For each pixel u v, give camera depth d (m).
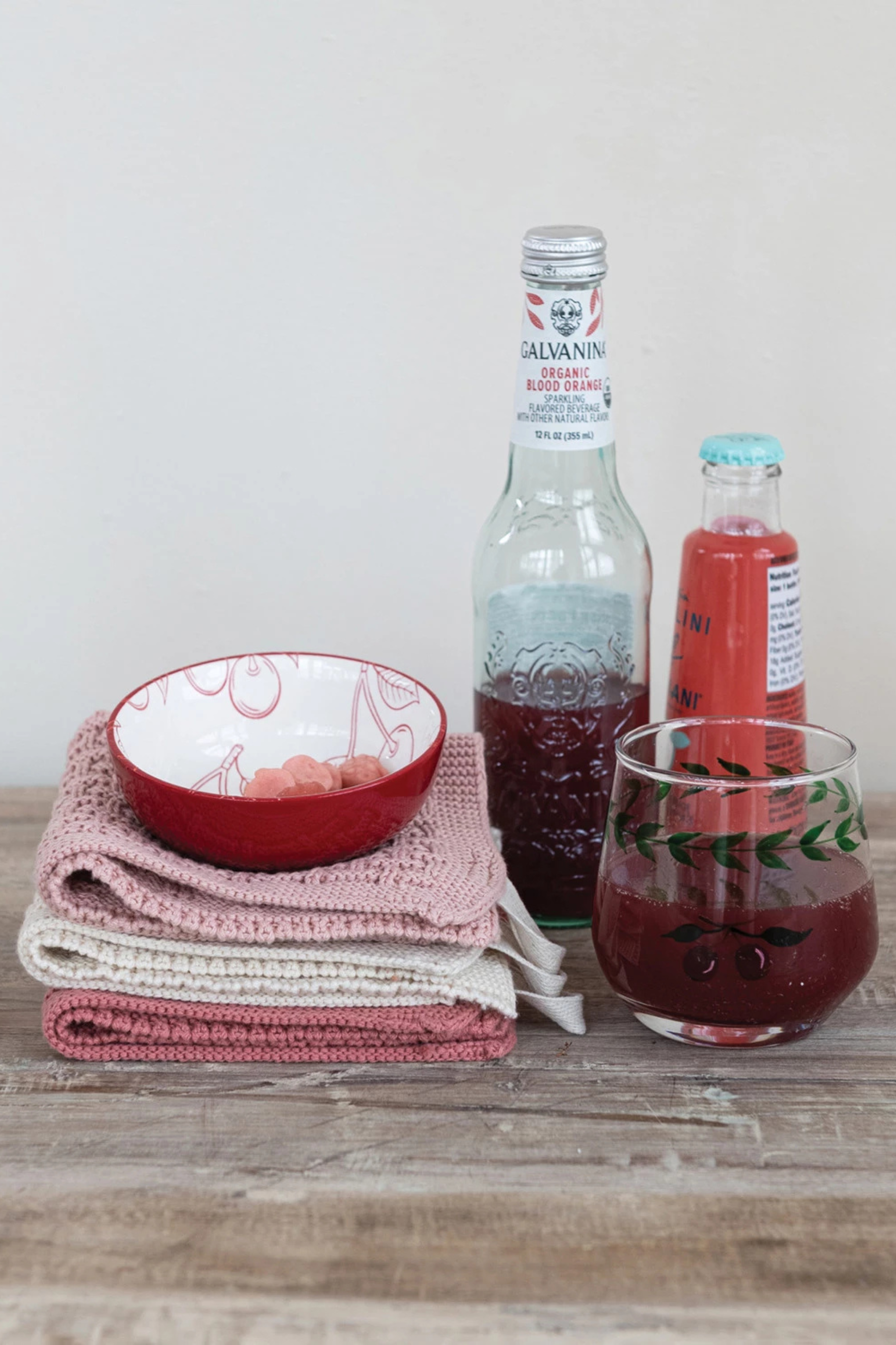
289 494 0.89
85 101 0.81
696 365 0.86
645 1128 0.51
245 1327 0.41
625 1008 0.60
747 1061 0.56
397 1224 0.46
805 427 0.87
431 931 0.53
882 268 0.84
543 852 0.67
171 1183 0.48
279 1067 0.56
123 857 0.52
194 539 0.90
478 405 0.87
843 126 0.81
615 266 0.84
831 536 0.89
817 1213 0.46
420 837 0.59
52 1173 0.48
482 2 0.79
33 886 0.72
